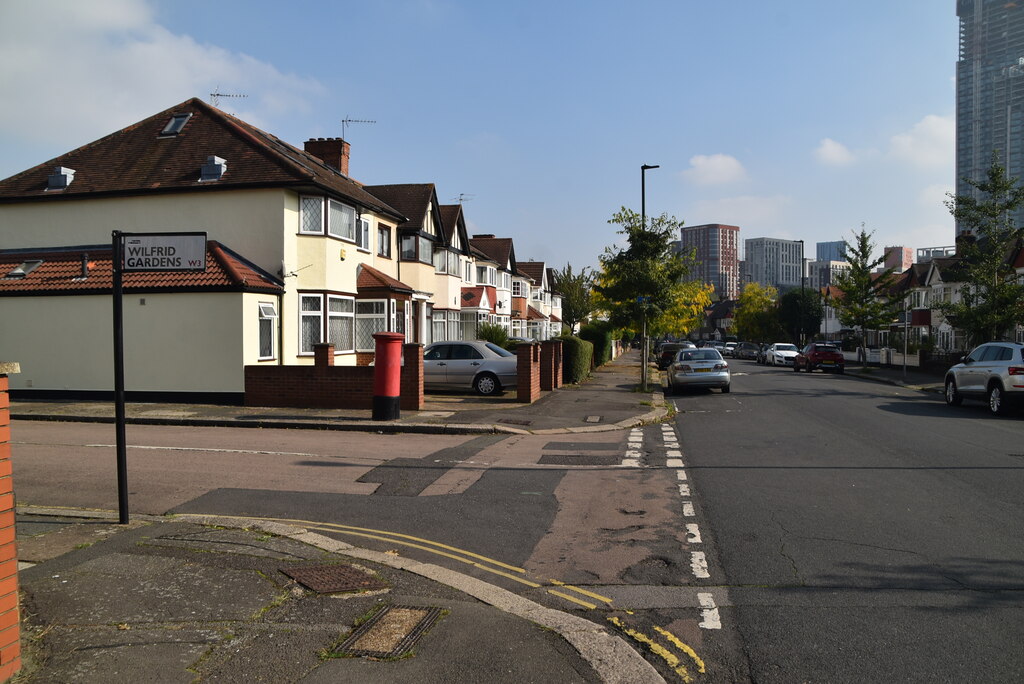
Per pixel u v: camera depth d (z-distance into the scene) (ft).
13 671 12.53
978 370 60.13
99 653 14.01
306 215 69.00
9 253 70.28
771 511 25.86
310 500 27.78
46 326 62.85
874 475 32.19
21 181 72.64
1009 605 16.84
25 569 18.93
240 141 71.72
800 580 18.75
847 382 105.60
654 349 203.21
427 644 14.70
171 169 69.77
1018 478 31.42
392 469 33.78
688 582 18.76
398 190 102.17
